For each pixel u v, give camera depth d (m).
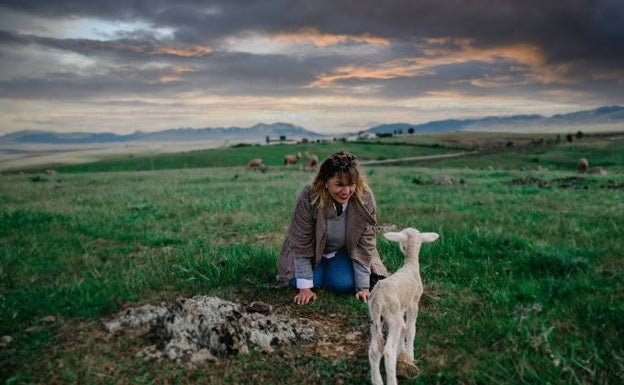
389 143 119.94
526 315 4.26
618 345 3.69
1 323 4.30
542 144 115.25
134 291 5.18
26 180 24.77
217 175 26.73
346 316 4.63
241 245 6.99
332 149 100.69
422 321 4.42
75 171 71.44
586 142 114.62
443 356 3.70
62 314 4.54
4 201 13.59
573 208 10.82
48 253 6.88
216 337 3.77
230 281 5.60
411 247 3.98
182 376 3.43
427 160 80.75
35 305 4.68
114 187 18.22
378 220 9.48
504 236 7.18
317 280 5.30
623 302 4.46
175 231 8.80
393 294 3.29
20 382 3.35
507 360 3.59
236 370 3.52
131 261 6.48
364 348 3.95
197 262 6.16
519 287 5.08
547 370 3.40
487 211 10.27
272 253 6.46
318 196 4.81
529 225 8.41
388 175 25.52
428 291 5.23
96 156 143.62
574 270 5.58
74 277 5.65
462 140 141.88
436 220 9.13
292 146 108.00
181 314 3.96
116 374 3.46
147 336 3.99
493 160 79.19
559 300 4.71
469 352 3.78
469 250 6.69
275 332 4.07
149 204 12.09
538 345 3.71
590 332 3.97
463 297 4.97
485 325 4.21
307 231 4.96
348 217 4.98
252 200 12.82
